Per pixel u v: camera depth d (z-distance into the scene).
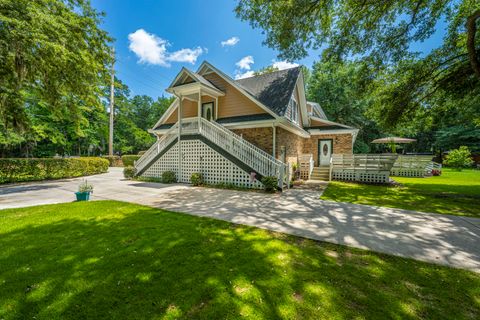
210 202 7.01
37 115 17.73
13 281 2.59
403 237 4.07
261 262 3.07
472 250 3.52
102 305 2.20
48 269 2.86
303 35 8.38
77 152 29.70
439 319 2.03
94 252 3.36
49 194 8.47
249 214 5.61
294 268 2.91
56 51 7.82
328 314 2.06
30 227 4.50
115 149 33.97
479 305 2.22
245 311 2.10
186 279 2.64
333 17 8.41
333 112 26.80
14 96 9.72
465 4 7.76
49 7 8.38
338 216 5.45
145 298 2.30
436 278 2.70
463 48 8.42
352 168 12.52
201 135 11.07
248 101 11.91
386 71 9.64
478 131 25.19
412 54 8.76
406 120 10.72
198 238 3.95
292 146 13.52
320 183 11.76
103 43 10.36
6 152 22.89
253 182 9.56
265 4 8.00
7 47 7.40
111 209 6.07
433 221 5.06
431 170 16.25
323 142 16.39
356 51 8.77
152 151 13.27
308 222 4.96
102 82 12.37
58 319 2.01
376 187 10.32
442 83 8.76
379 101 10.72
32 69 8.64
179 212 5.79
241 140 10.51
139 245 3.63
